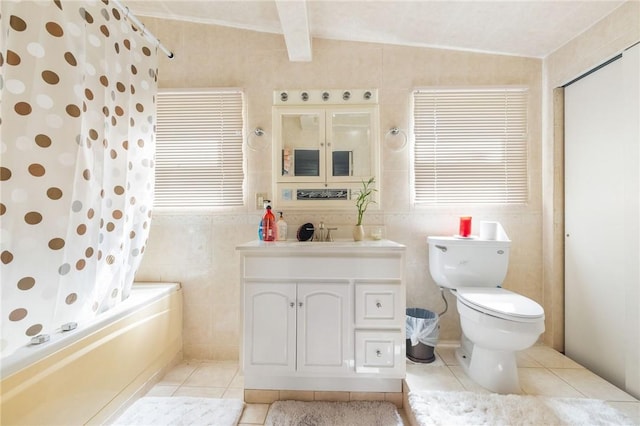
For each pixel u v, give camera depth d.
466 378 1.42
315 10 1.52
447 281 1.66
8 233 0.93
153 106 1.61
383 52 1.82
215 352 1.82
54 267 1.02
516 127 1.81
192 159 1.84
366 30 1.70
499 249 1.62
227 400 1.42
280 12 1.35
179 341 1.80
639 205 1.28
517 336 1.20
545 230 1.78
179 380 1.60
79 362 1.09
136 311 1.41
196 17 1.78
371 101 1.82
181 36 1.82
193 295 1.83
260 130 1.81
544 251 1.78
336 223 1.82
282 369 1.38
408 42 1.79
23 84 0.96
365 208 1.80
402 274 1.38
